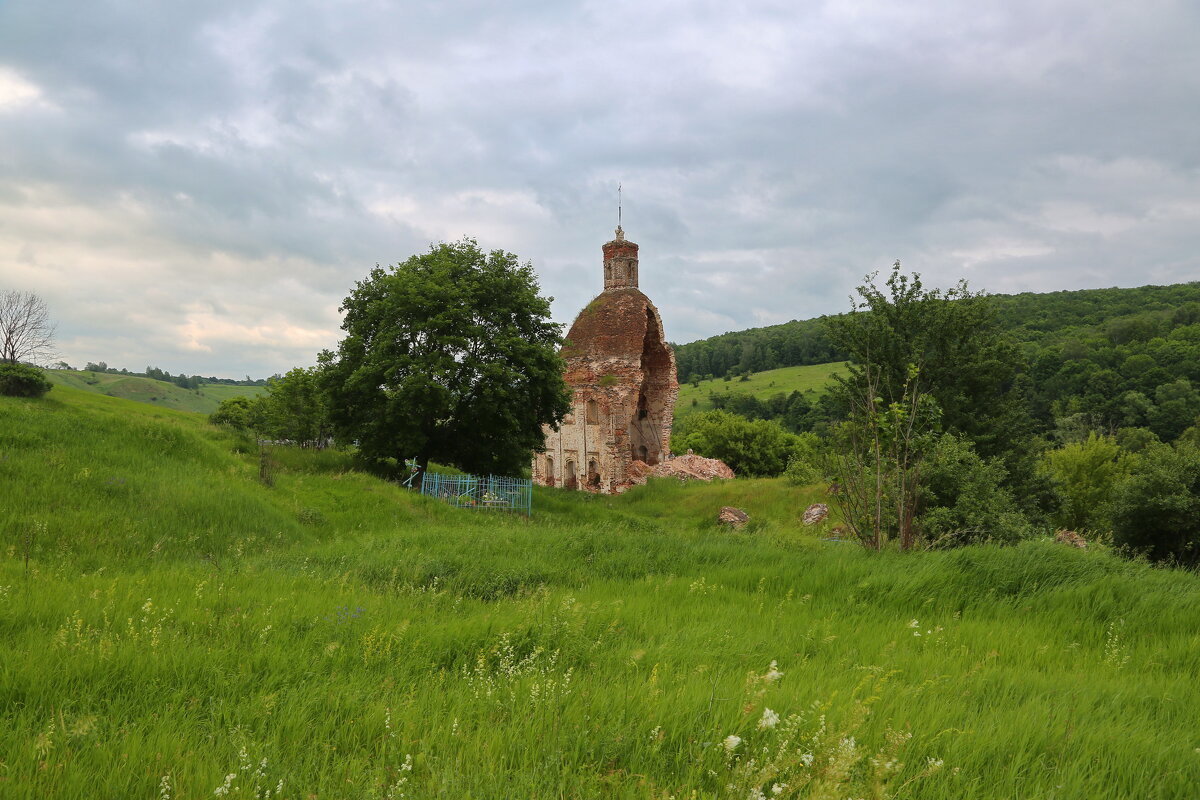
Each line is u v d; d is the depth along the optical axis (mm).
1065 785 3895
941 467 17141
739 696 4766
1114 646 7582
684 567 11984
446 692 5117
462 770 3842
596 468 43594
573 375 43906
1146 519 23438
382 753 3994
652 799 3395
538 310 30297
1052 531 22719
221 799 3391
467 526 19375
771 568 11133
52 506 13508
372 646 6043
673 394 46781
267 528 15641
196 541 13875
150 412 51125
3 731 4000
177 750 3871
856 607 9141
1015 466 25516
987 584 9758
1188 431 61312
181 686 4957
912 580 9781
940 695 5391
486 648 6320
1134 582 9539
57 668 4973
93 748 3875
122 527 13344
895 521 14797
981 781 3965
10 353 50875
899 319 26297
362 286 30062
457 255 30188
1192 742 4750
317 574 10852
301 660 5648
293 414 37188
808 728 4234
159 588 8625
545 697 4832
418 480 28297
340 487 22281
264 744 4047
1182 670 6887
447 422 29703
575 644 6516
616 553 12758
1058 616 8719
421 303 27156
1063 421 68875
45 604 7016
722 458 66500
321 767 3889
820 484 30766
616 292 45031
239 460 23250
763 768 3492
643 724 4332
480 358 28500
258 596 8516
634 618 8055
